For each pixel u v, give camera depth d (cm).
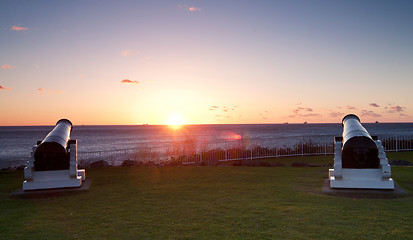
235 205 852
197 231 654
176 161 1877
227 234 631
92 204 915
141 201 928
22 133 14488
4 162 3556
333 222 691
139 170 1581
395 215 737
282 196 951
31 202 966
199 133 12838
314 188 1070
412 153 1959
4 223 747
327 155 2088
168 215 774
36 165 1145
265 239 600
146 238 623
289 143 4888
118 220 746
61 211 848
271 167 1616
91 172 1548
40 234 663
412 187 1052
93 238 632
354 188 1034
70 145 1196
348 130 1124
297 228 657
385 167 1015
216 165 1761
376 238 595
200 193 1014
